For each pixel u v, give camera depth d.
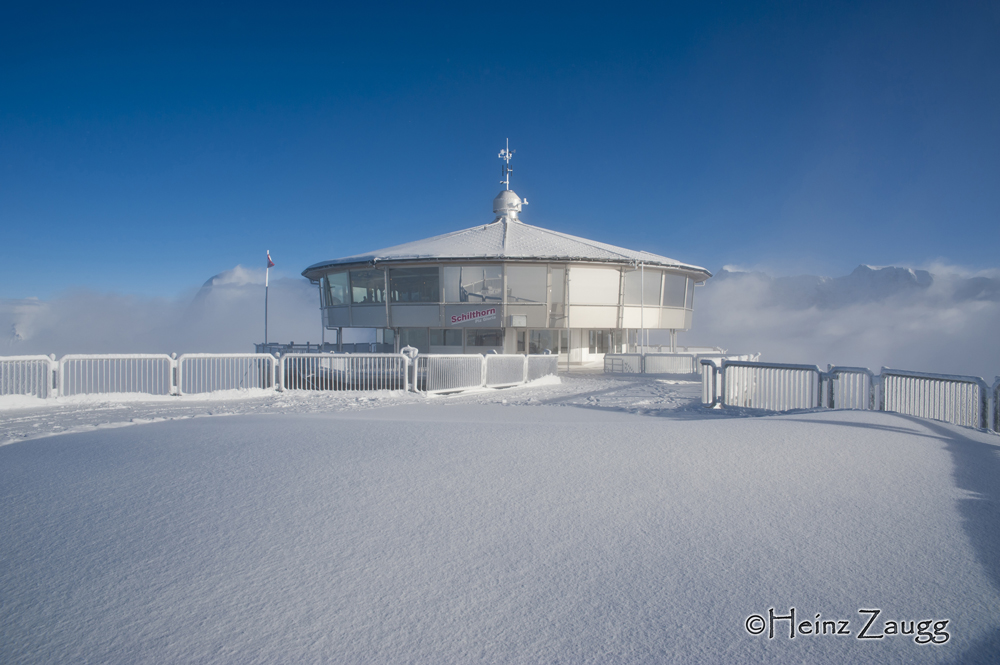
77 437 7.85
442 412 12.16
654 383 24.28
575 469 5.80
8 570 3.57
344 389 17.56
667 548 3.85
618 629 2.87
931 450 6.58
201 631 2.86
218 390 16.02
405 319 38.12
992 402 8.95
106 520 4.41
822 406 12.00
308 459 6.24
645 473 5.66
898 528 4.22
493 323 36.81
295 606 3.09
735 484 5.30
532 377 23.08
